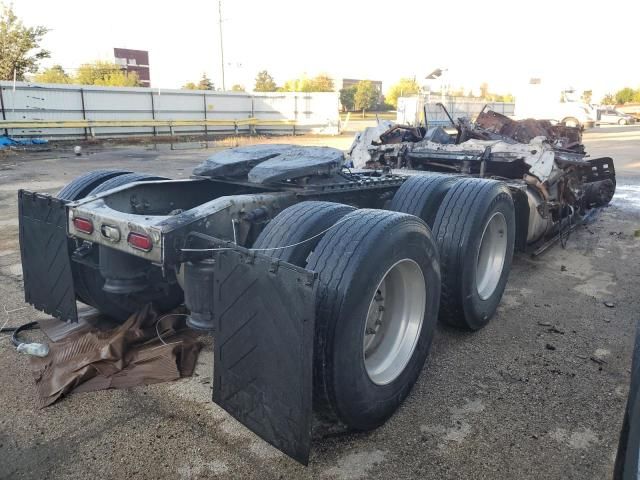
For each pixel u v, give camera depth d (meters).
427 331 3.14
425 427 2.86
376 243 2.56
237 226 2.97
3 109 20.95
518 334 4.03
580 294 4.91
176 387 3.19
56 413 2.92
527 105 27.39
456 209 3.70
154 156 17.47
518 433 2.81
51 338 3.75
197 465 2.53
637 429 1.85
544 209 5.67
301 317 2.15
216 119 28.77
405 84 65.38
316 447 2.69
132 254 2.81
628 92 73.00
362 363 2.61
